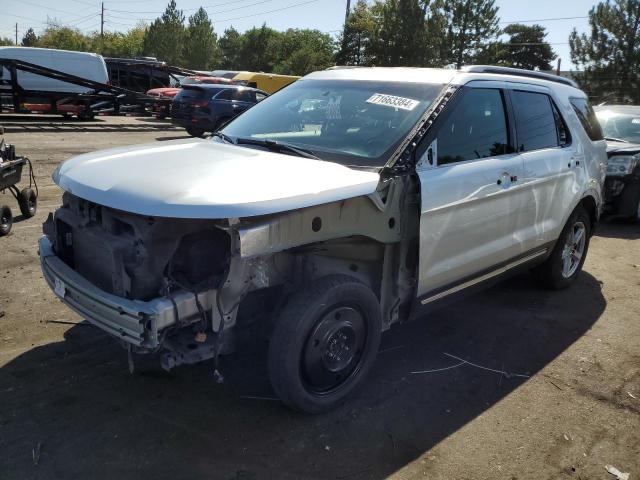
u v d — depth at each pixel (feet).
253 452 9.87
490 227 13.48
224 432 10.36
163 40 207.62
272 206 8.89
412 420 11.06
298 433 10.44
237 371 12.38
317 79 14.93
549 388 12.51
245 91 59.16
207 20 209.15
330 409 11.14
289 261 10.54
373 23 135.54
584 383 12.80
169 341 9.87
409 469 9.68
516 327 15.57
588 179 17.63
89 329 13.88
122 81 88.53
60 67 69.26
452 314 16.28
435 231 11.79
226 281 9.25
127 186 9.30
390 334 14.78
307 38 194.49
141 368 12.31
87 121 70.08
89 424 10.37
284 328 10.04
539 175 14.92
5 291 15.85
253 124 13.99
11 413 10.57
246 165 10.34
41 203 26.45
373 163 11.13
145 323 8.84
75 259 10.98
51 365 12.23
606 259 22.65
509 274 15.23
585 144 17.61
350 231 10.35
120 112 71.10
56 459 9.44
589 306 17.35
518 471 9.78
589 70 122.01
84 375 11.93
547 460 10.11
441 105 12.26
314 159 11.26
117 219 9.77
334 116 12.91
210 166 10.20
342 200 10.07
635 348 14.65
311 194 9.41
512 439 10.64
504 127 14.17
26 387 11.39
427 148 11.69
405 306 12.14
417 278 11.75
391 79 13.57
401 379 12.57
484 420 11.19
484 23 119.85
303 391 10.44
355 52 140.05
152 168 10.12
